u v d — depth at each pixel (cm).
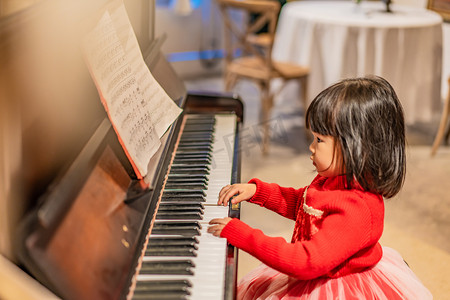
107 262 84
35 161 87
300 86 363
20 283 76
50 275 71
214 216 116
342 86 108
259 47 466
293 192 130
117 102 105
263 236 102
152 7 176
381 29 319
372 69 328
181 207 117
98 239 85
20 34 79
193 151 150
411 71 332
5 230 79
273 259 99
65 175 86
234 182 134
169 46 511
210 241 104
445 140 363
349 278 109
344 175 108
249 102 441
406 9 390
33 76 85
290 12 362
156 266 94
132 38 128
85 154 96
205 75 541
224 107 187
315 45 336
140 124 115
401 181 110
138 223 99
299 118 406
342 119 104
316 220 108
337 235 99
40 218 71
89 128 116
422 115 345
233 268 96
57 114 97
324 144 108
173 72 180
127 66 114
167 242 102
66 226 78
